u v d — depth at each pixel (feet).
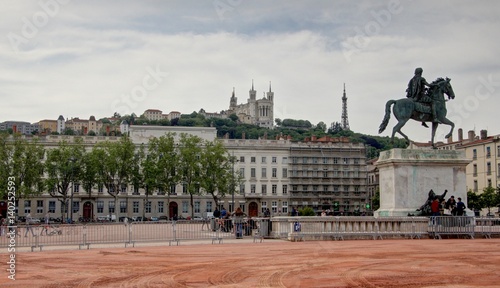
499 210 340.59
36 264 75.77
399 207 125.80
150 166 387.55
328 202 504.43
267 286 55.42
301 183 499.10
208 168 398.21
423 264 70.54
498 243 102.73
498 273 62.80
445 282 56.85
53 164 377.71
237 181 419.33
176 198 468.75
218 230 134.92
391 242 107.24
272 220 124.98
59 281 60.13
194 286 56.18
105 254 89.92
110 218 417.90
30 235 135.03
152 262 76.43
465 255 80.79
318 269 66.64
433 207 121.39
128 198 456.86
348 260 75.31
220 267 69.77
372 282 57.11
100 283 58.54
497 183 356.79
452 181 128.36
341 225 117.29
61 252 95.61
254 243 110.63
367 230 117.39
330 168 508.53
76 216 445.78
